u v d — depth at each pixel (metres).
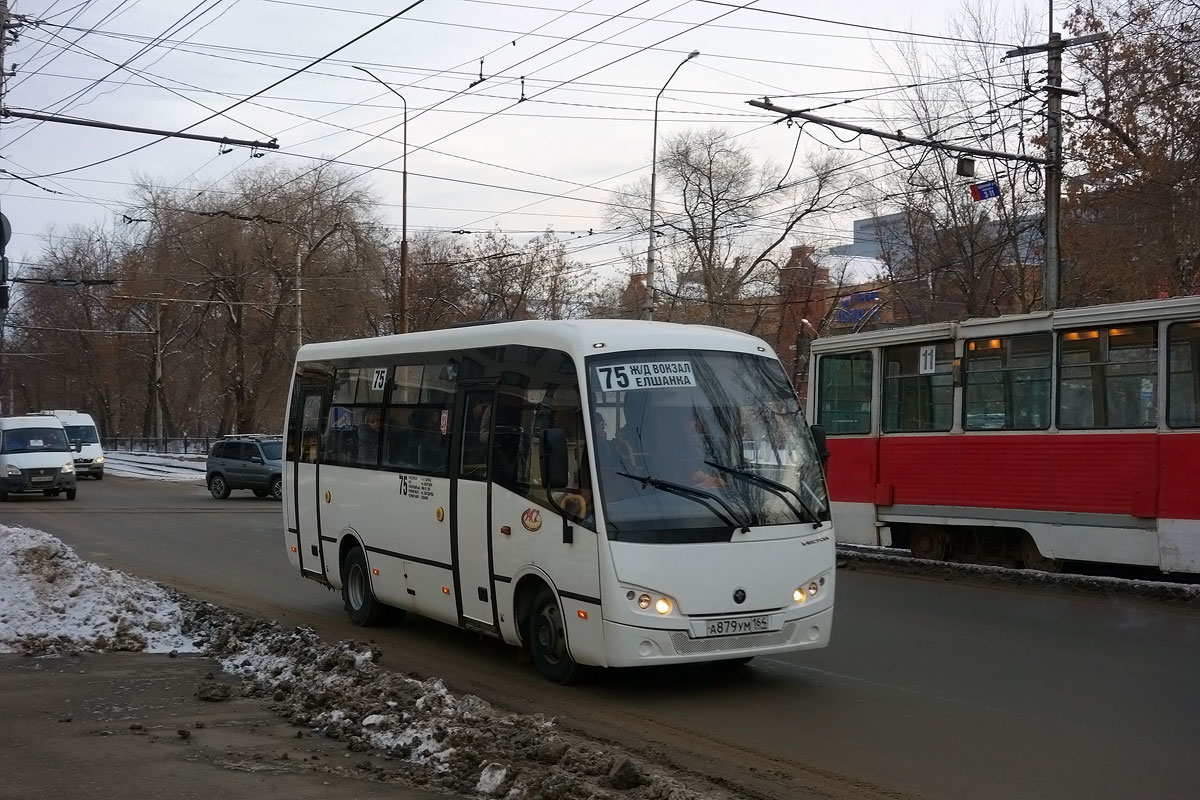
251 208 47.47
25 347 83.31
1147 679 8.74
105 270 65.62
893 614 12.02
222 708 7.70
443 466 9.87
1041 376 14.42
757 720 7.50
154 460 55.50
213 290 52.22
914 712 7.70
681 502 7.97
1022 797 5.84
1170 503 12.72
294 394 13.07
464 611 9.55
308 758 6.37
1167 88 20.83
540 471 8.52
